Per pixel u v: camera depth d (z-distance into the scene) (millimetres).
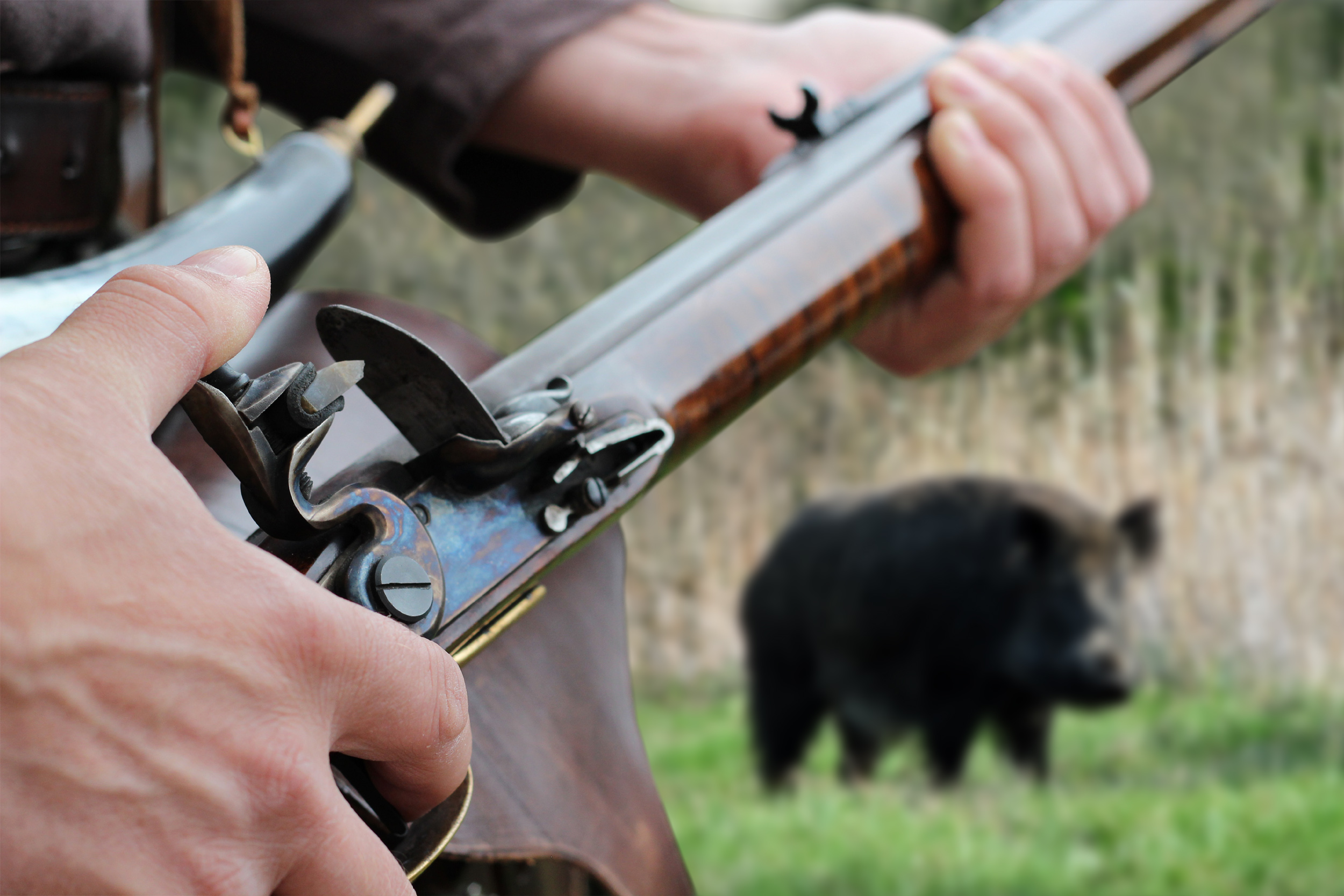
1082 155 813
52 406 339
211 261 401
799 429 8461
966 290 823
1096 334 8406
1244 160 8742
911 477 8461
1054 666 6785
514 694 567
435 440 478
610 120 1000
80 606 324
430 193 1037
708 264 666
